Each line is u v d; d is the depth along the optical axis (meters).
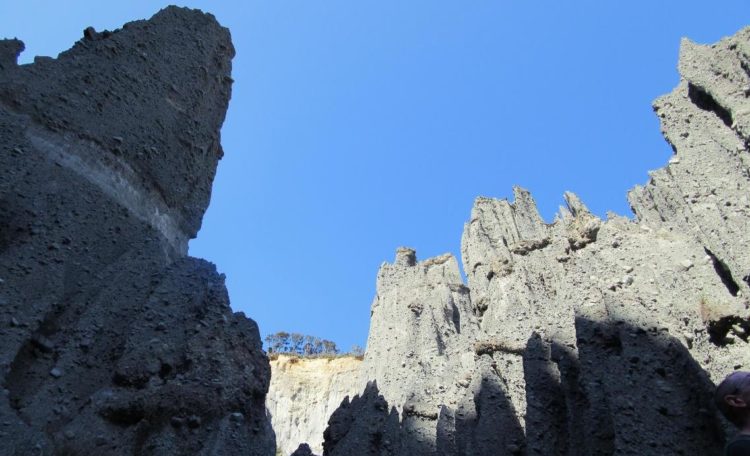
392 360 34.94
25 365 9.22
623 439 10.22
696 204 12.88
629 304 12.32
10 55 12.74
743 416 6.12
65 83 13.09
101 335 10.05
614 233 14.30
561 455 13.77
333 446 17.02
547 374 15.25
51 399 8.96
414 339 35.47
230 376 9.90
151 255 11.74
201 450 8.95
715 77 14.38
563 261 16.80
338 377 57.06
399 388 31.59
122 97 13.98
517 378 18.28
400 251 46.19
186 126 15.14
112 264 11.13
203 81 16.34
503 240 34.75
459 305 38.28
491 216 36.78
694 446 9.87
